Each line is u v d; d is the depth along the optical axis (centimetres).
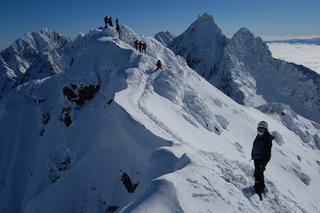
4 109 6481
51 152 4709
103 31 5288
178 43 15462
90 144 3306
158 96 3903
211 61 14038
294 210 1383
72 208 2773
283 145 5478
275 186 1534
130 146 2531
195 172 1334
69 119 4556
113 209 2448
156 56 5259
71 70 4775
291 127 7406
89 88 4419
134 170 2380
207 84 6116
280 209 1371
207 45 14612
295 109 11331
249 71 12288
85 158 3020
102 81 4403
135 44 5012
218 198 1228
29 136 5778
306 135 7356
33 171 4925
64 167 3741
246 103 10644
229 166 1598
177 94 4147
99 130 3119
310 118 11131
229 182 1405
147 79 4128
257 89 11625
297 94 11688
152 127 2516
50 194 3175
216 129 4266
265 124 1415
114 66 4403
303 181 4384
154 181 1191
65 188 2939
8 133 6066
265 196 1425
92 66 4600
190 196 1177
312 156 6281
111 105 3109
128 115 2714
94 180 2767
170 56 5566
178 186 1188
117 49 4619
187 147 2067
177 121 3547
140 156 2356
